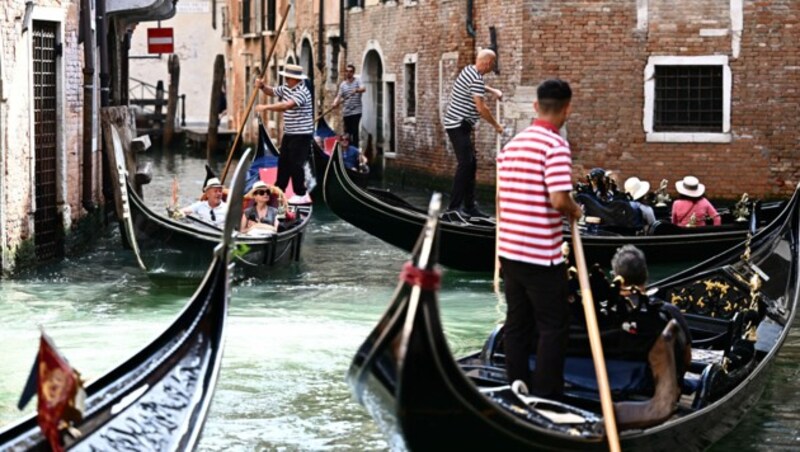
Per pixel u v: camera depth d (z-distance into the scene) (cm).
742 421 949
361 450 891
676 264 1605
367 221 1631
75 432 585
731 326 943
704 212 1684
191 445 688
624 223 1609
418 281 568
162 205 2409
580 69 2298
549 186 733
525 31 2305
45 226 1650
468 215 1670
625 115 2295
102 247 1808
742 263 1109
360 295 1458
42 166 1631
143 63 4975
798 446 898
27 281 1486
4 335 1209
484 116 1655
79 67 1777
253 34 4153
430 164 2753
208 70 5012
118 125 2039
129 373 729
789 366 1125
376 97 3159
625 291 805
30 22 1504
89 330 1236
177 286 1471
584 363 816
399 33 2906
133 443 671
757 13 2242
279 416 967
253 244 1504
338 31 3328
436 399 598
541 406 725
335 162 1605
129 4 2030
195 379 743
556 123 751
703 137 2273
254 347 1177
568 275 811
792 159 2262
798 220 1205
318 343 1195
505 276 768
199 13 4991
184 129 4347
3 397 1007
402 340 568
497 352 860
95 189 1928
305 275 1605
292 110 1841
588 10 2288
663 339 739
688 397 879
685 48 2267
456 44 2573
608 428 684
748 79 2258
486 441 633
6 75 1436
